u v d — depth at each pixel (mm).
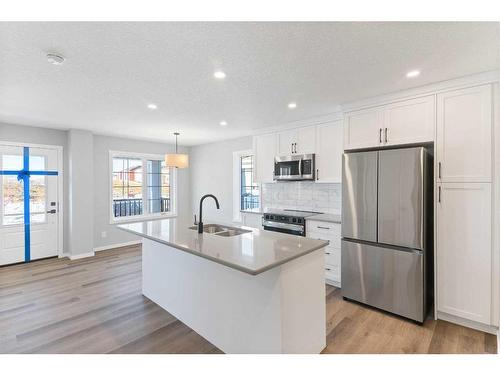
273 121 4121
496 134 2258
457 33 1720
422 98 2625
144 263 3180
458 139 2426
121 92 2816
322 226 3494
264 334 1842
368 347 2154
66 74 2354
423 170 2488
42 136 4602
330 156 3723
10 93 2834
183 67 2227
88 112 3607
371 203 2795
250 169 5586
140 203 6031
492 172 2273
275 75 2389
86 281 3625
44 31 1695
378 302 2750
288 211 4422
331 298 3080
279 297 1742
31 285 3479
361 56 2033
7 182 4301
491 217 2283
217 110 3510
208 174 6387
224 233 2850
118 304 2951
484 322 2320
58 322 2562
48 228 4699
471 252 2375
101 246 5305
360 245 2881
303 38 1790
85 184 4852
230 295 2090
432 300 2756
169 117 3889
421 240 2477
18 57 2035
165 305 2824
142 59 2084
